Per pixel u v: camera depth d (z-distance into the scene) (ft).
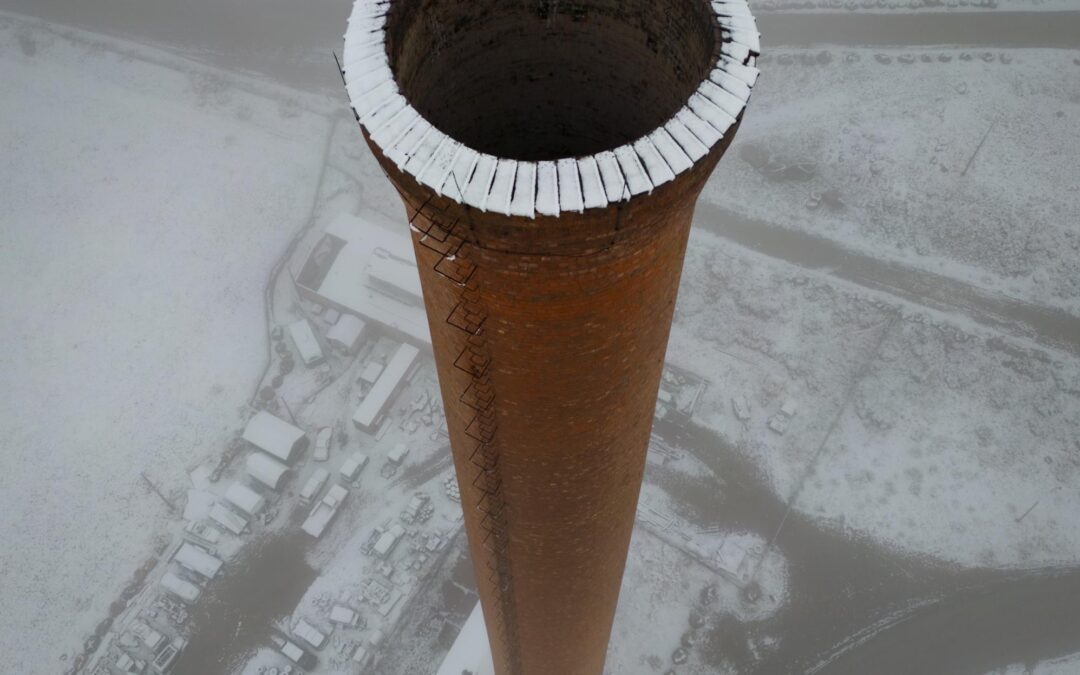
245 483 141.59
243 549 134.00
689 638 122.52
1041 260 165.58
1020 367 149.38
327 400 152.05
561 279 21.31
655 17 23.98
